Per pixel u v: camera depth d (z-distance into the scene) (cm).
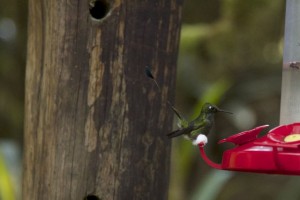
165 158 776
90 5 739
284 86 846
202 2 1433
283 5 1420
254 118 1529
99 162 744
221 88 1191
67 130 744
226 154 701
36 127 762
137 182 758
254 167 675
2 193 1043
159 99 764
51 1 744
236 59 1455
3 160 1060
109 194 748
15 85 1544
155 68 761
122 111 747
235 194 1691
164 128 771
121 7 741
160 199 775
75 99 741
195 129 721
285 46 849
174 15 771
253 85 1489
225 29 1435
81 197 745
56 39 743
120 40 743
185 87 1458
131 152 753
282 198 1562
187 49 1444
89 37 738
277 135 704
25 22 1480
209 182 1205
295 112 837
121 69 745
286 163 664
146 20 752
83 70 740
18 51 1516
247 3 1418
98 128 743
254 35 1432
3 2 1466
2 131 1543
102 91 742
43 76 754
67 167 745
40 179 758
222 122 1543
